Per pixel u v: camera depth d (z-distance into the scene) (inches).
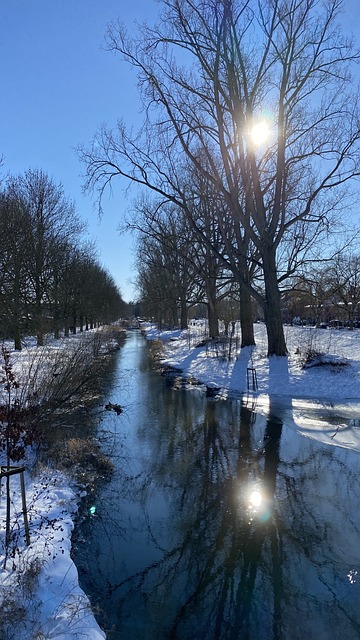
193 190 826.8
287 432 409.7
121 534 236.4
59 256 1105.4
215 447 375.6
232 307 1480.1
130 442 391.2
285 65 653.9
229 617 175.6
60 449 333.4
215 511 260.8
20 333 888.3
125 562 211.8
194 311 3053.6
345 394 533.3
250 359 762.8
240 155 694.5
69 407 446.0
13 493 249.8
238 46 649.6
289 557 213.8
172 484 299.7
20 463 293.3
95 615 174.9
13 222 781.9
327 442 377.7
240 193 764.0
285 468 324.5
